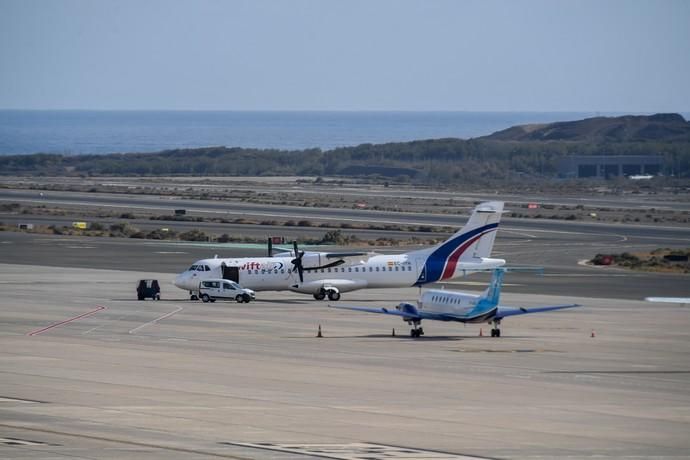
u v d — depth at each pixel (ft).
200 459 514.68
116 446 539.29
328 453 532.73
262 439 562.66
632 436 585.22
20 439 553.23
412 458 525.34
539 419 627.87
